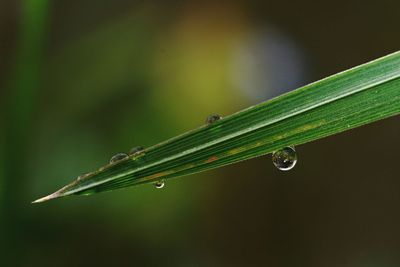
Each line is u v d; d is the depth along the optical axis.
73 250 0.34
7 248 0.32
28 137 0.32
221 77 0.43
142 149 0.21
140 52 0.42
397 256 0.41
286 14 0.48
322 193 0.45
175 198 0.39
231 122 0.21
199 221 0.40
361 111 0.21
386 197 0.44
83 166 0.36
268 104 0.21
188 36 0.43
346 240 0.43
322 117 0.21
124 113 0.39
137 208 0.37
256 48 0.45
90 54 0.41
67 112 0.38
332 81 0.21
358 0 0.50
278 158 0.22
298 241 0.43
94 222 0.35
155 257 0.36
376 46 0.48
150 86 0.40
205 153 0.21
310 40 0.48
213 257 0.40
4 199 0.31
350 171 0.46
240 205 0.43
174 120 0.40
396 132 0.46
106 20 0.42
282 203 0.44
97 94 0.39
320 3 0.49
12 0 0.41
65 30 0.41
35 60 0.30
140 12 0.43
